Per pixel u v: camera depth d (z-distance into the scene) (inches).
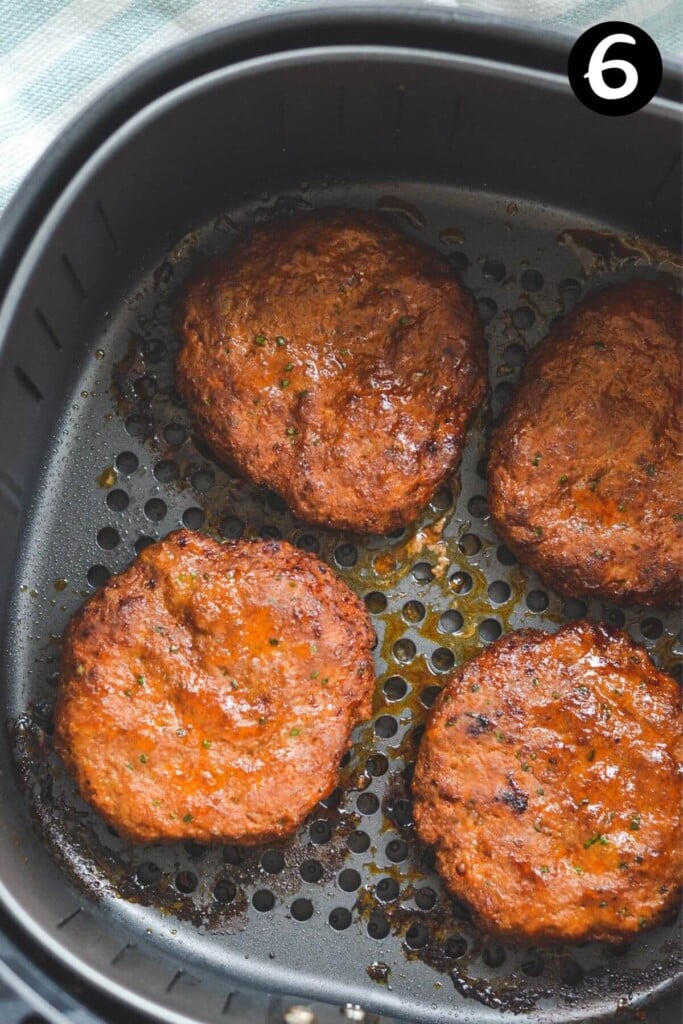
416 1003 19.4
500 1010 19.4
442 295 19.6
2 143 20.7
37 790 19.5
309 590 19.0
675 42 20.7
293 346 19.4
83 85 20.7
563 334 19.7
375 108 19.2
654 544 19.3
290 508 19.5
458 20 18.1
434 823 18.9
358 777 19.6
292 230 19.8
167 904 19.4
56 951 17.8
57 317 19.2
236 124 19.1
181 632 19.0
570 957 19.5
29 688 19.8
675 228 20.4
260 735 18.8
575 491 19.3
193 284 19.8
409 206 20.6
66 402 20.1
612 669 19.2
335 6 18.0
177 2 20.6
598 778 18.9
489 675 19.1
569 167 19.9
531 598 20.0
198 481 20.1
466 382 19.5
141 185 19.1
